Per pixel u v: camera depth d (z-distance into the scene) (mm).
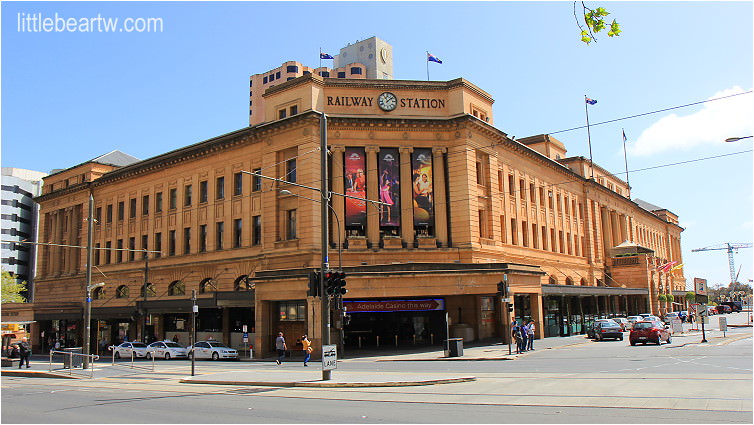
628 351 31766
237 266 45969
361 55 131250
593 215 69688
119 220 58469
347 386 19938
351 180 42438
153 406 16328
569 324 49469
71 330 59781
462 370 24719
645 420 11992
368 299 38812
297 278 36906
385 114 43969
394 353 35938
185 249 51188
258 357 38250
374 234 41969
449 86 45031
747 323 66438
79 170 64188
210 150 49531
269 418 13562
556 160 66562
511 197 50406
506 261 47344
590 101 71125
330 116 42438
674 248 109625
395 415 13539
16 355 42562
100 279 58625
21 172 125562
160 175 54625
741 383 16812
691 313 65500
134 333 53469
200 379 23688
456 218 43062
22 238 115938
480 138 45688
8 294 89125
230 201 47781
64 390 22219
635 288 65062
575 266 62250
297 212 42000
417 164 43594
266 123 44406
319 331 35719
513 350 35031
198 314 48844
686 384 17000
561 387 17578
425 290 37438
